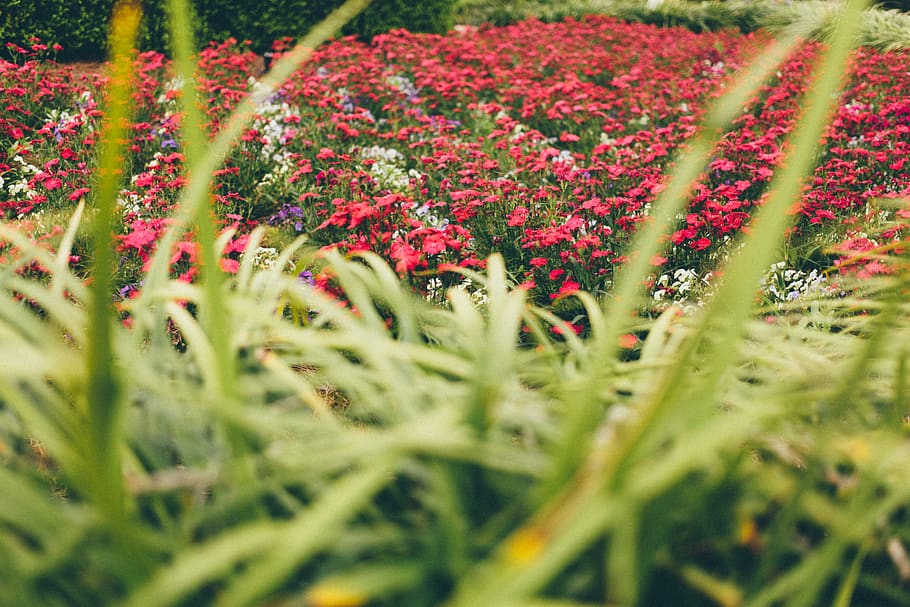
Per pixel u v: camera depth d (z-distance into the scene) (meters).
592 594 1.00
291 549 0.76
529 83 8.23
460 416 1.00
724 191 4.63
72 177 5.20
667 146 6.06
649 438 0.87
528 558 0.76
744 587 1.04
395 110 7.29
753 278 0.87
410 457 1.07
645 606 1.11
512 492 1.11
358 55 9.20
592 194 5.24
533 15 14.58
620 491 0.81
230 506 1.00
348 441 1.00
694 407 0.94
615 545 0.85
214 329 0.96
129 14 0.71
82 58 9.71
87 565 0.99
